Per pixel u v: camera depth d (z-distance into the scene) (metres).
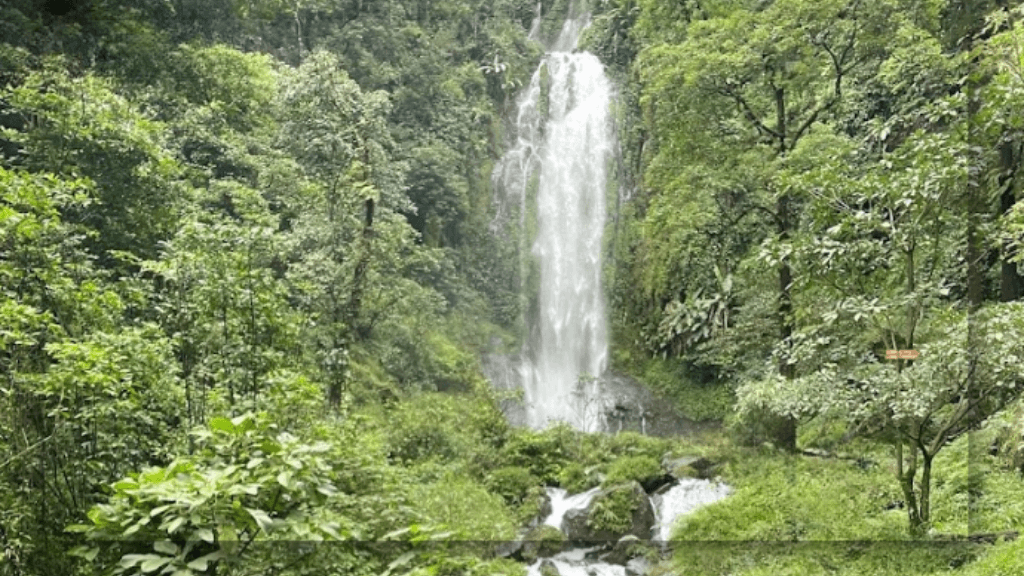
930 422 7.52
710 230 15.28
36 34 10.76
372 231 13.50
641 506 10.75
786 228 12.70
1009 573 5.55
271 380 6.17
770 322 13.99
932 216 7.14
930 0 12.23
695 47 13.02
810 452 11.41
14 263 5.49
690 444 14.17
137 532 3.05
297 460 3.05
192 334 6.54
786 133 13.70
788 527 8.43
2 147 10.25
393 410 14.28
